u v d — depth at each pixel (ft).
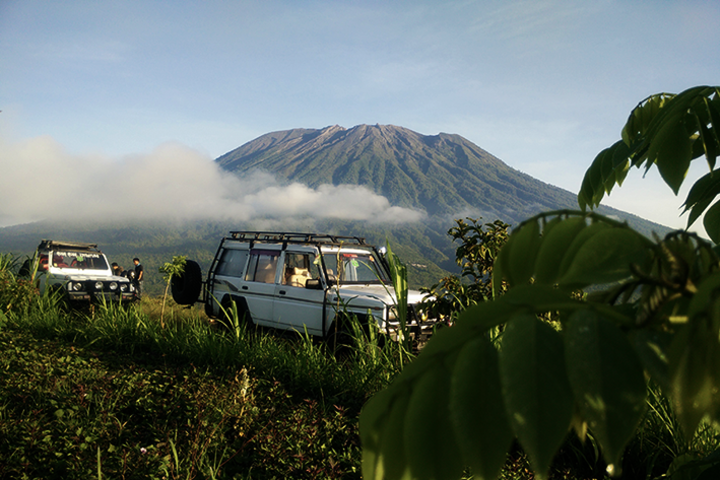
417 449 1.54
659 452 10.57
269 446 11.91
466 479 6.72
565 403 1.27
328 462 11.44
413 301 24.82
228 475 11.03
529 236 2.18
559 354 1.35
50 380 16.31
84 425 12.51
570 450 12.35
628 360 1.34
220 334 23.97
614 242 1.80
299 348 20.59
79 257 42.83
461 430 1.39
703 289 1.38
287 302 27.76
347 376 18.24
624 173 4.70
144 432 13.08
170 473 10.41
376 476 1.68
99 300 38.11
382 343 22.02
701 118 3.60
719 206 3.69
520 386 1.30
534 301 1.54
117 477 9.96
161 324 26.32
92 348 24.39
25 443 11.05
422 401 1.57
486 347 1.50
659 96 4.45
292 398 17.03
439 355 1.60
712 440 9.63
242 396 14.40
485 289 17.69
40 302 31.30
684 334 1.35
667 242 1.78
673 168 3.49
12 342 21.85
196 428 11.97
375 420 1.73
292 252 28.71
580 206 5.18
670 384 1.32
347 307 24.85
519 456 11.98
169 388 16.71
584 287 1.74
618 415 1.24
